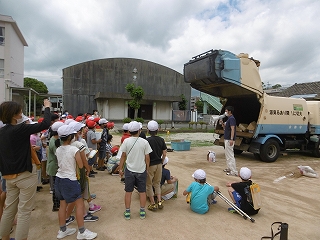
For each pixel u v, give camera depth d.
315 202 5.35
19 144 2.94
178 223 3.96
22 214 3.00
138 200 4.98
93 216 4.02
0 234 3.07
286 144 10.08
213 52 7.87
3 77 22.55
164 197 5.00
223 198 4.52
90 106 31.77
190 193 4.51
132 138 4.10
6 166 2.92
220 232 3.72
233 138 7.34
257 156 10.59
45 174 6.01
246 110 10.68
